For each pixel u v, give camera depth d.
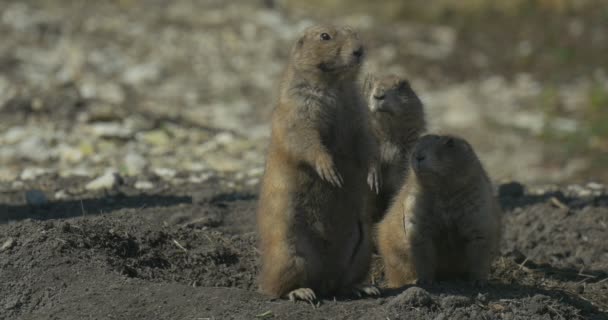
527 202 13.40
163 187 14.24
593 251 11.45
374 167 9.16
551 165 19.61
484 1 32.19
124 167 15.69
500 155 20.33
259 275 9.49
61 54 25.47
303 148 8.69
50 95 20.11
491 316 8.24
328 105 8.92
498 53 28.53
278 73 26.67
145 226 10.62
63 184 14.29
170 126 19.02
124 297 8.57
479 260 9.50
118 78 24.62
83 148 16.77
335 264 9.19
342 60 8.79
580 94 24.95
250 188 14.44
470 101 24.55
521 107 24.12
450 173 9.20
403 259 9.62
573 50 28.19
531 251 11.59
